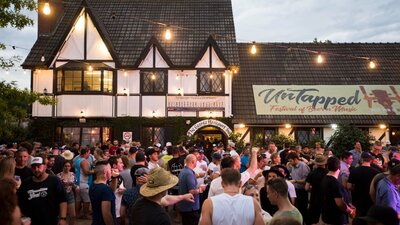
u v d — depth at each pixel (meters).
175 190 11.92
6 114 12.16
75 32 24.53
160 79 24.86
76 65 24.16
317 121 25.52
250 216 4.76
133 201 7.04
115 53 24.48
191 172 8.56
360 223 4.02
